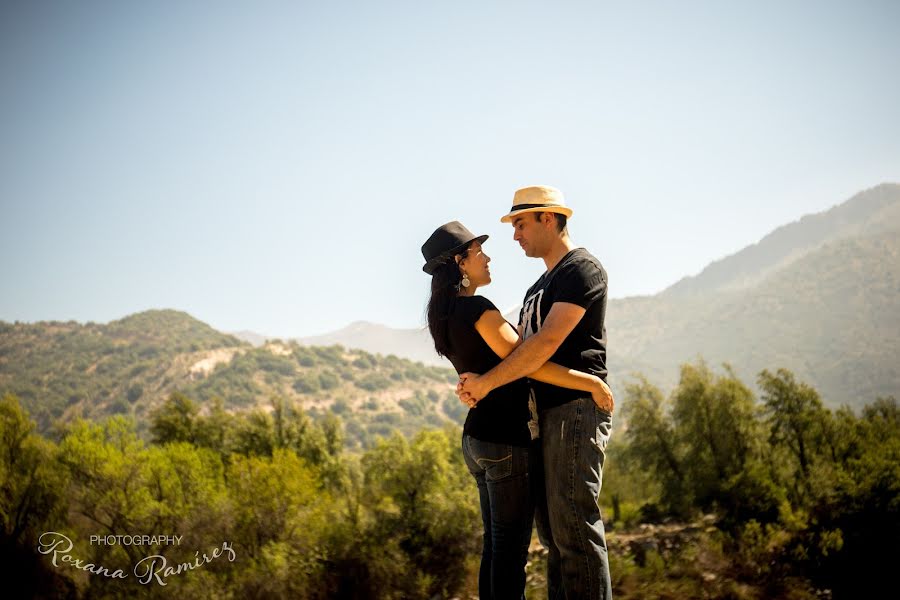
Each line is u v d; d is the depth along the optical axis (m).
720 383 28.08
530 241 3.25
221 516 14.21
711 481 25.52
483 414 3.00
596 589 2.81
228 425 31.27
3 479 13.78
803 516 13.17
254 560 13.77
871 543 11.25
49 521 13.92
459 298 3.05
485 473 3.08
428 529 16.27
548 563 3.25
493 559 2.97
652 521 25.45
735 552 11.45
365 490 17.98
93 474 14.68
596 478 2.86
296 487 15.29
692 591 9.90
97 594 12.32
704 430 27.73
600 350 2.96
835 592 10.26
